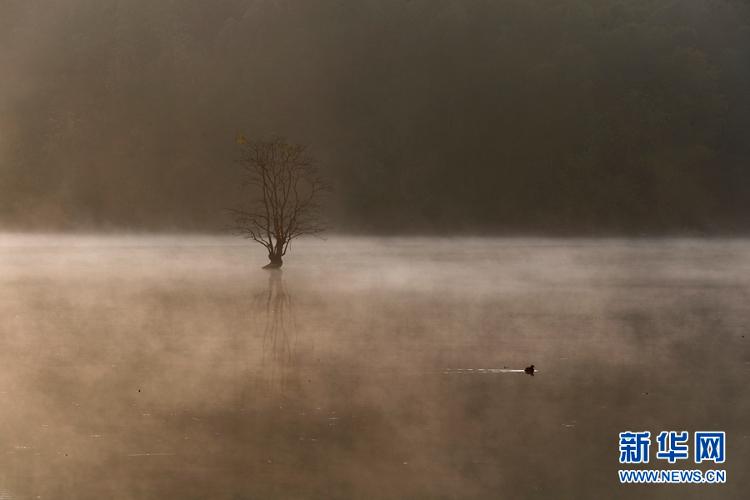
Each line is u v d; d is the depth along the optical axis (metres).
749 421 32.91
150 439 29.97
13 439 29.83
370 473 26.38
